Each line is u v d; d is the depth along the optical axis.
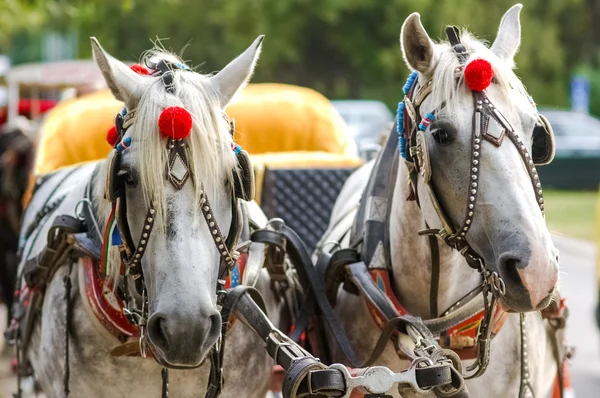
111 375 6.62
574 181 39.44
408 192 6.52
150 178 5.37
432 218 6.12
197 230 5.39
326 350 7.37
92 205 6.77
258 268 7.08
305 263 7.31
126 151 5.58
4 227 14.18
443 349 6.00
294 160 9.24
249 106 9.77
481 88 5.74
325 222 9.15
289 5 52.44
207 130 5.54
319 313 7.32
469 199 5.66
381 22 54.62
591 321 17.34
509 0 53.34
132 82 5.79
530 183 5.65
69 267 6.84
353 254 7.12
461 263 6.62
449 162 5.78
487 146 5.66
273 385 7.95
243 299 6.28
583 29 62.84
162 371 6.43
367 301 6.88
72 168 8.35
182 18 50.66
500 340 6.78
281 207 9.04
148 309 5.55
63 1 20.23
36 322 7.40
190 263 5.30
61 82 21.20
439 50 6.20
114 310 6.52
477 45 6.12
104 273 6.48
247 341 6.90
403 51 6.20
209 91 5.80
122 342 6.53
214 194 5.50
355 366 6.73
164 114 5.40
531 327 6.99
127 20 47.56
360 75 56.78
